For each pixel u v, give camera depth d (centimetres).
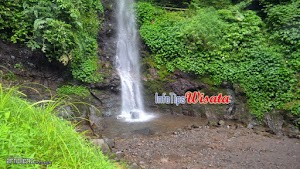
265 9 944
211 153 602
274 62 818
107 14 1041
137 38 1004
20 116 271
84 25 888
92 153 284
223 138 695
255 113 798
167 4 1114
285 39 845
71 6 780
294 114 743
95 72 873
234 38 892
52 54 770
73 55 793
